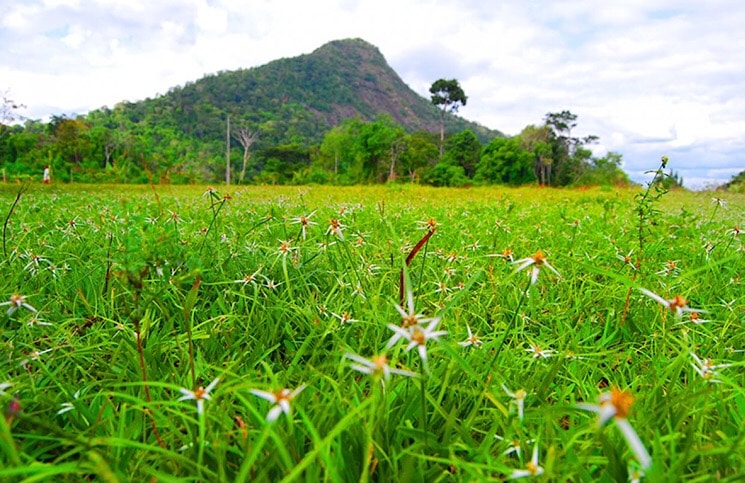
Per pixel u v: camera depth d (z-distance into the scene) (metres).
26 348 2.31
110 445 1.36
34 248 4.17
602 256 4.22
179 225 4.96
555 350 2.40
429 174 71.69
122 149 65.12
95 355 2.34
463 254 4.17
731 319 2.84
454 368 1.95
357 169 72.19
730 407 1.78
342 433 1.56
